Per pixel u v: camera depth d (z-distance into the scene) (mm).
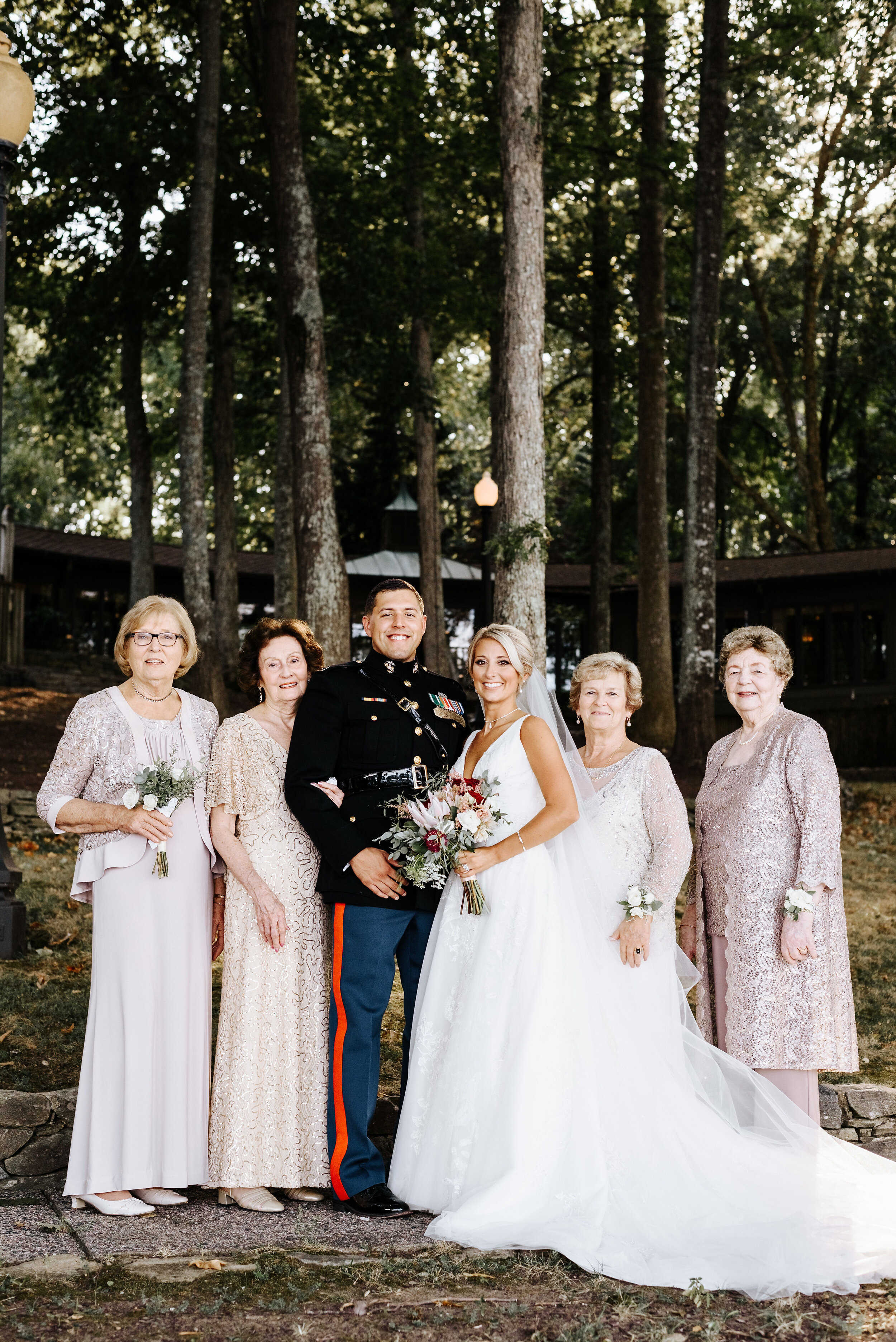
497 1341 3232
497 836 4602
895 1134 5352
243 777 4590
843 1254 3910
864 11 18969
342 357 19391
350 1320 3338
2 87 5785
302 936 4539
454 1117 4363
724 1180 4320
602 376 22234
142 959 4309
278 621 4859
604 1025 4453
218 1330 3232
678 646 27516
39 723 17312
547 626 29797
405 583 4844
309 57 18234
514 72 10383
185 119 19219
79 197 19844
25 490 38719
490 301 19609
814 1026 4480
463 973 4527
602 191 21141
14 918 6773
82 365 21250
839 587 26141
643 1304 3547
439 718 4770
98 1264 3707
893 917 9461
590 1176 4234
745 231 24250
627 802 4797
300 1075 4453
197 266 16438
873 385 30094
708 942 4887
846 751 22297
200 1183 4344
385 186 19969
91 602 27484
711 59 16984
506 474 10219
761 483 34000
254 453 26234
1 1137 4582
